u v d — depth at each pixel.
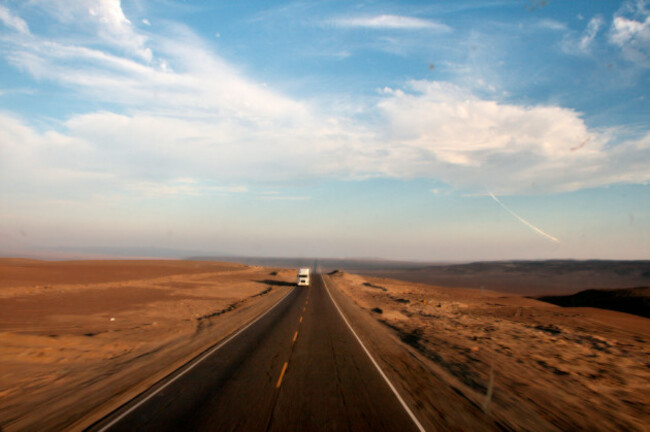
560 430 7.01
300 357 12.08
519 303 42.19
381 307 31.80
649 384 10.88
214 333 16.58
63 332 15.05
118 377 9.52
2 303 22.44
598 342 17.98
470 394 8.95
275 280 69.44
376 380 9.63
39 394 8.16
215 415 6.90
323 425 6.53
